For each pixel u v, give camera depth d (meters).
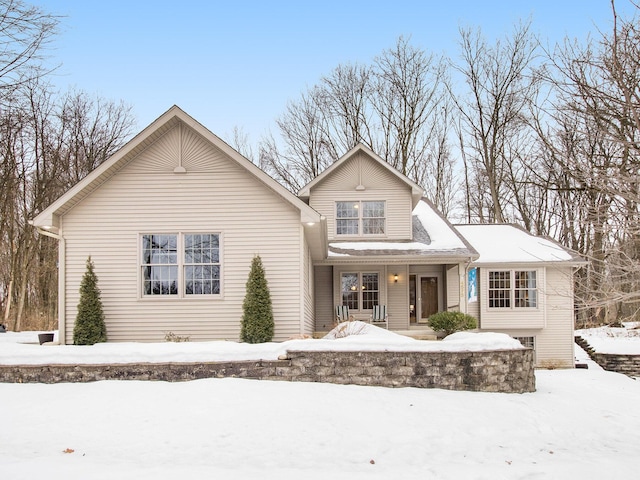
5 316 28.16
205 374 10.79
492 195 30.25
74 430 7.91
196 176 14.05
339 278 20.41
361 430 8.22
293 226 13.88
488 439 8.28
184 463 6.75
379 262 18.88
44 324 30.06
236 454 7.18
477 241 22.69
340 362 10.96
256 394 9.62
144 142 14.01
